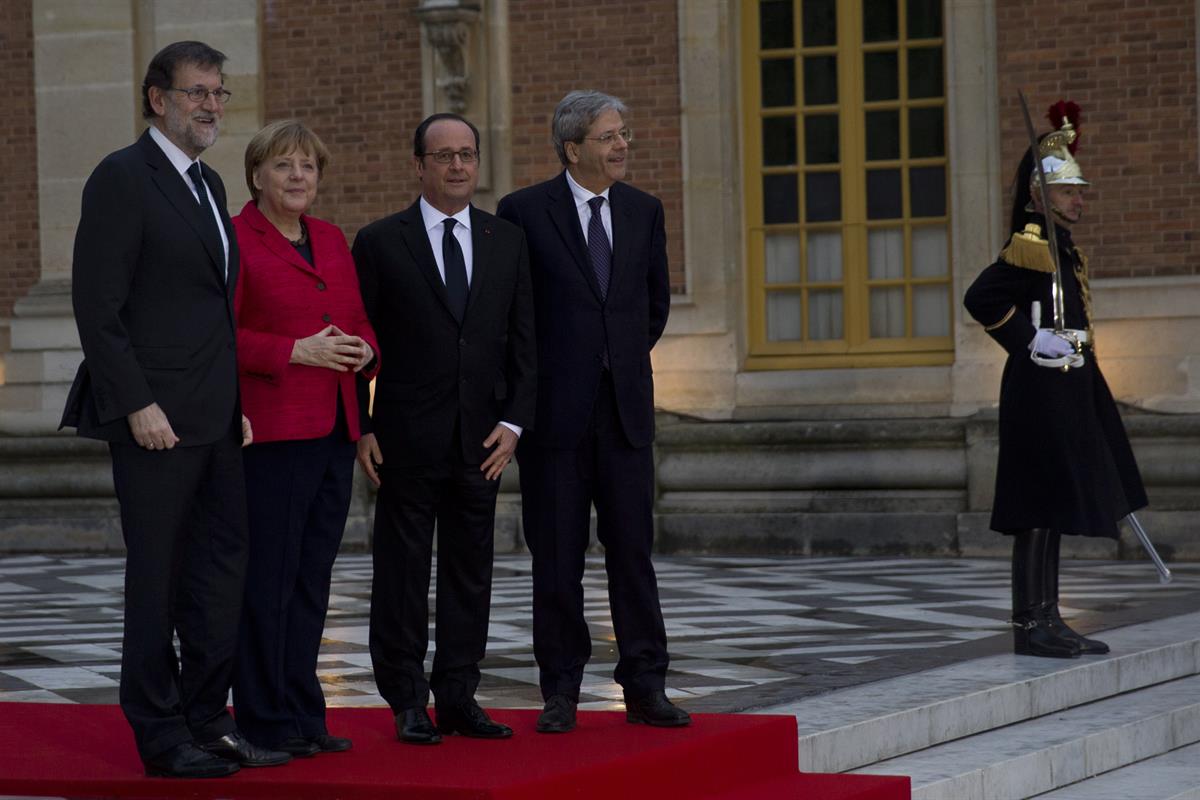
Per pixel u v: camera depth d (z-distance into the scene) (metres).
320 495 8.24
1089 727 10.12
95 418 7.55
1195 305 19.22
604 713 9.00
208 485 7.77
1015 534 11.29
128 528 7.61
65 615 15.40
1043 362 10.88
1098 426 11.11
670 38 21.22
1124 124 19.55
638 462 8.66
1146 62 19.45
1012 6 20.00
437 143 8.36
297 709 8.07
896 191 21.00
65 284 23.27
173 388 7.59
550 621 8.60
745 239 21.44
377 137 22.38
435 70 21.89
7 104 23.67
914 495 20.02
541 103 21.69
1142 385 19.41
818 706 9.55
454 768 7.55
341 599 16.20
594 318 8.59
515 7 21.77
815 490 20.47
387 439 8.38
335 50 22.50
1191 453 18.84
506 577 18.00
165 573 7.61
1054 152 11.23
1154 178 19.44
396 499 8.38
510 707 9.87
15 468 23.03
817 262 21.30
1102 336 19.55
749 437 20.55
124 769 7.75
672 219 21.28
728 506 20.67
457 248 8.46
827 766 8.87
